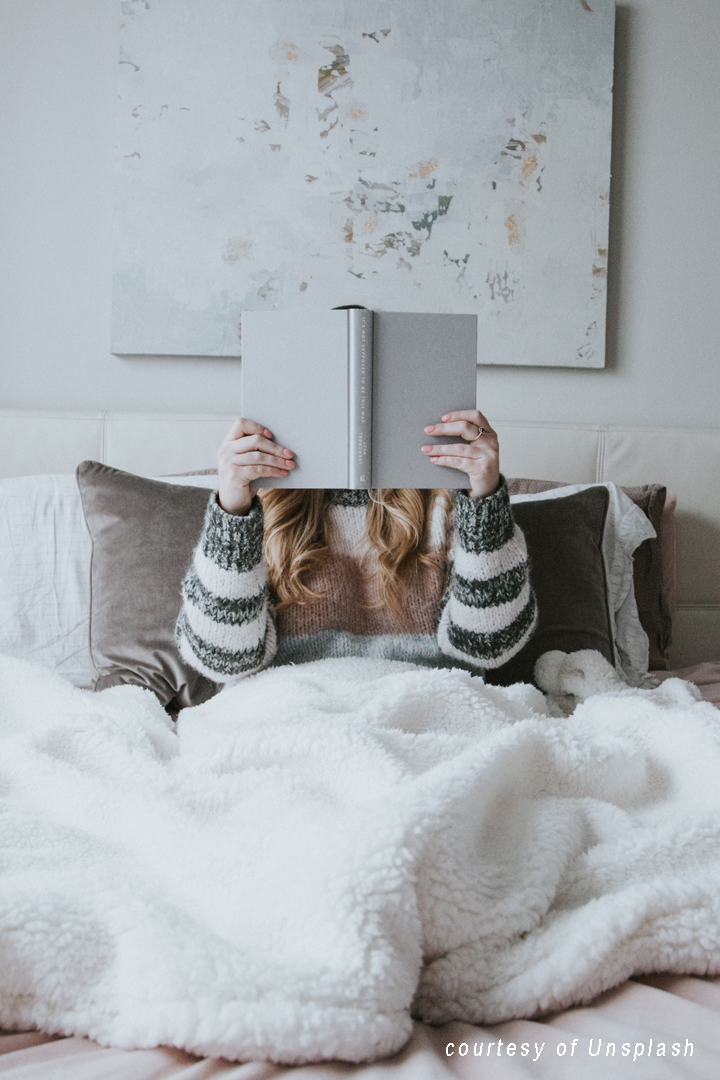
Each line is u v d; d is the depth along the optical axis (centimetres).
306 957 48
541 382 199
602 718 90
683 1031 45
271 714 83
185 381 191
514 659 128
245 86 185
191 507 132
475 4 189
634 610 151
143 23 183
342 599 110
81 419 179
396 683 87
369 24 187
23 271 187
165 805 67
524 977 50
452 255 191
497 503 102
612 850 61
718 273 201
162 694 120
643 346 201
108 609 125
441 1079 39
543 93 192
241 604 101
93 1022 46
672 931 53
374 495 110
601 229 195
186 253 186
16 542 141
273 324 96
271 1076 41
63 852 64
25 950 48
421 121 189
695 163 200
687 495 191
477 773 61
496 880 57
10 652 135
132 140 184
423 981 52
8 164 185
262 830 59
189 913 55
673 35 198
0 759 80
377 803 57
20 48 184
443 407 99
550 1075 40
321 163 187
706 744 77
